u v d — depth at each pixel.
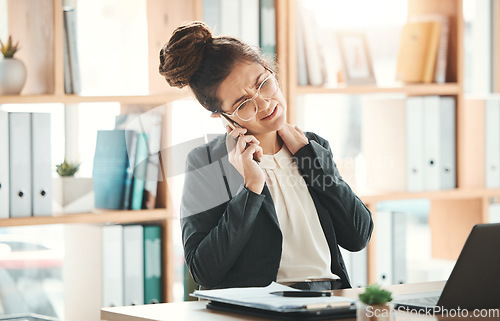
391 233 3.58
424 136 3.62
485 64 3.94
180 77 2.12
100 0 3.31
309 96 3.65
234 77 2.06
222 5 3.23
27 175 2.93
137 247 3.14
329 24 3.64
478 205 3.78
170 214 3.14
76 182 3.06
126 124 3.18
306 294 1.68
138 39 3.32
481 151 3.81
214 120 2.57
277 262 2.05
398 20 3.78
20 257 3.24
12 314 3.21
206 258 2.00
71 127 3.28
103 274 3.06
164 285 3.19
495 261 1.64
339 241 2.24
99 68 3.32
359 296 1.48
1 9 3.12
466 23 3.91
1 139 2.88
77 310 3.22
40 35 3.03
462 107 3.67
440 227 3.88
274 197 2.13
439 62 3.67
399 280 3.60
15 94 2.96
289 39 3.34
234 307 1.66
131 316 1.65
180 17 3.18
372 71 3.58
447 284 1.60
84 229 3.17
